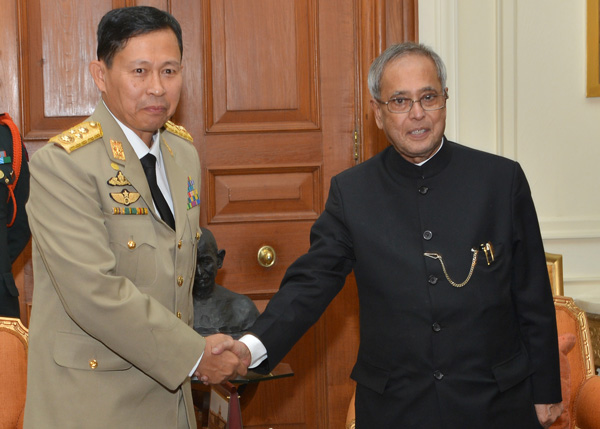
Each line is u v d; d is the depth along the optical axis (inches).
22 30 129.0
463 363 67.6
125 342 65.1
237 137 135.9
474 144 136.9
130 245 67.4
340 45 136.6
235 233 136.7
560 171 137.9
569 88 136.9
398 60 69.7
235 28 135.0
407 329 68.6
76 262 64.6
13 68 128.9
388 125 70.7
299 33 136.2
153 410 69.2
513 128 136.4
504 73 135.3
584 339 107.9
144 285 68.4
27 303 131.6
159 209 71.4
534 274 71.0
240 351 72.2
